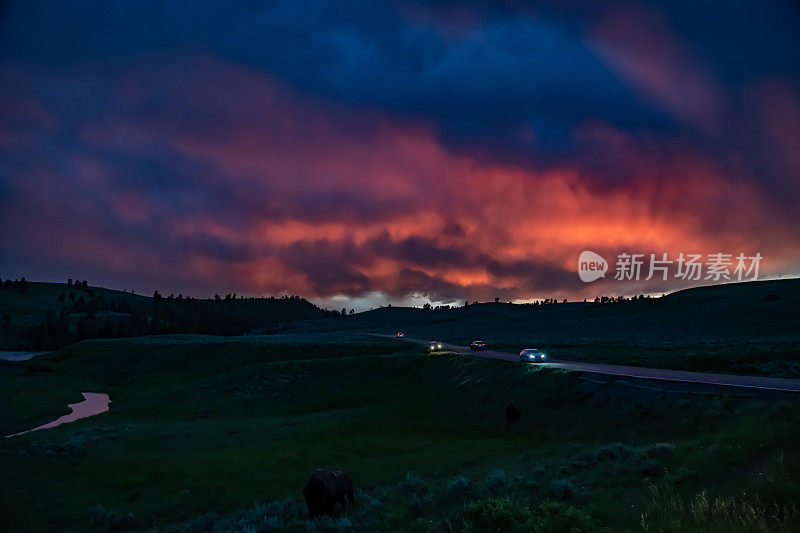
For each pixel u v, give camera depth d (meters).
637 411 23.83
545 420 29.66
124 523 20.42
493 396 39.53
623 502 10.59
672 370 33.81
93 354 117.12
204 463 30.05
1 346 193.88
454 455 26.31
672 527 7.84
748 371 31.36
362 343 106.31
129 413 58.44
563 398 31.11
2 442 41.12
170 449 36.25
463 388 47.41
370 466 26.33
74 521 21.42
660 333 102.38
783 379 25.38
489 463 22.62
